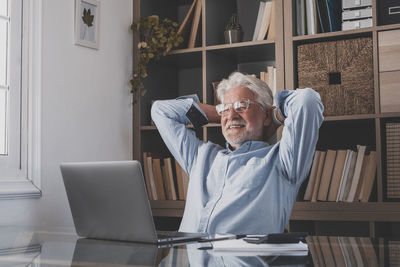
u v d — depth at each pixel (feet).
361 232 9.35
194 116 8.07
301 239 3.98
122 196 4.28
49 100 8.25
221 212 6.49
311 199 8.46
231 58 10.35
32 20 8.03
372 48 8.27
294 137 6.44
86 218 4.70
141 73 9.93
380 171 8.02
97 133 9.21
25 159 7.90
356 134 9.38
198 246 4.01
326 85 8.55
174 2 11.23
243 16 10.52
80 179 4.58
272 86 9.04
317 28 8.79
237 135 7.11
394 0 8.16
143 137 10.17
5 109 7.76
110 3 9.57
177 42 9.76
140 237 4.29
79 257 3.47
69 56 8.67
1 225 7.04
